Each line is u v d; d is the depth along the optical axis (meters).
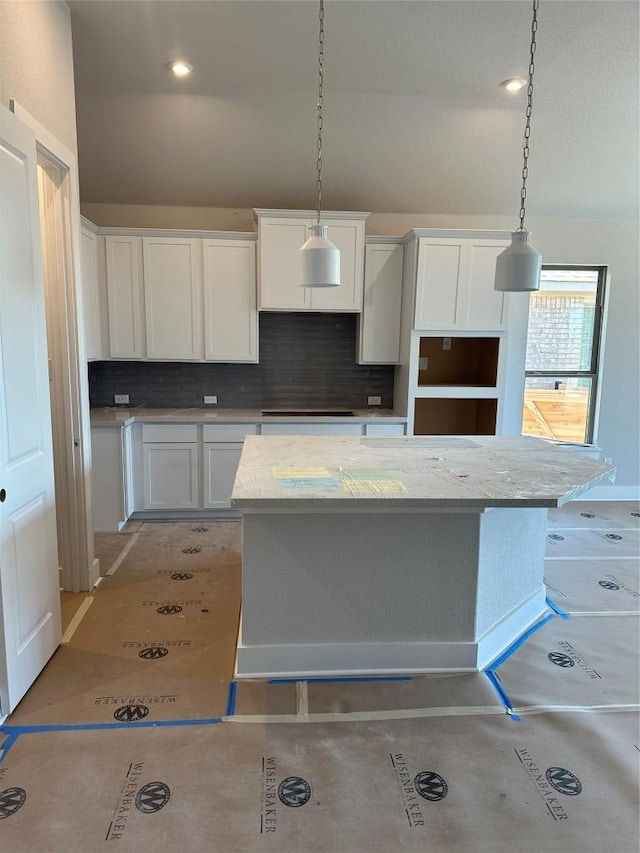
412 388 4.52
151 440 4.33
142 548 3.86
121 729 2.06
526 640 2.73
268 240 4.35
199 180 4.33
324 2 2.70
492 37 2.96
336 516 2.32
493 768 1.88
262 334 4.93
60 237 2.85
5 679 2.08
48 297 2.90
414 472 2.49
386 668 2.44
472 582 2.41
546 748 1.98
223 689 2.31
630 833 1.65
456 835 1.63
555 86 3.42
